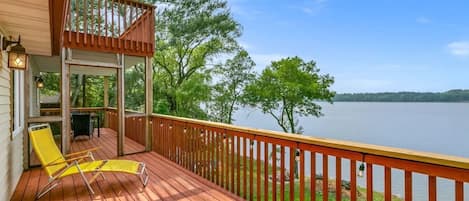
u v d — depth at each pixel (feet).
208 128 13.17
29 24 9.17
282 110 44.37
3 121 10.10
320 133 56.24
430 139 43.16
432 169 5.41
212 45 45.27
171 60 46.11
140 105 41.24
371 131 56.54
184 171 14.60
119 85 18.67
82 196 11.09
